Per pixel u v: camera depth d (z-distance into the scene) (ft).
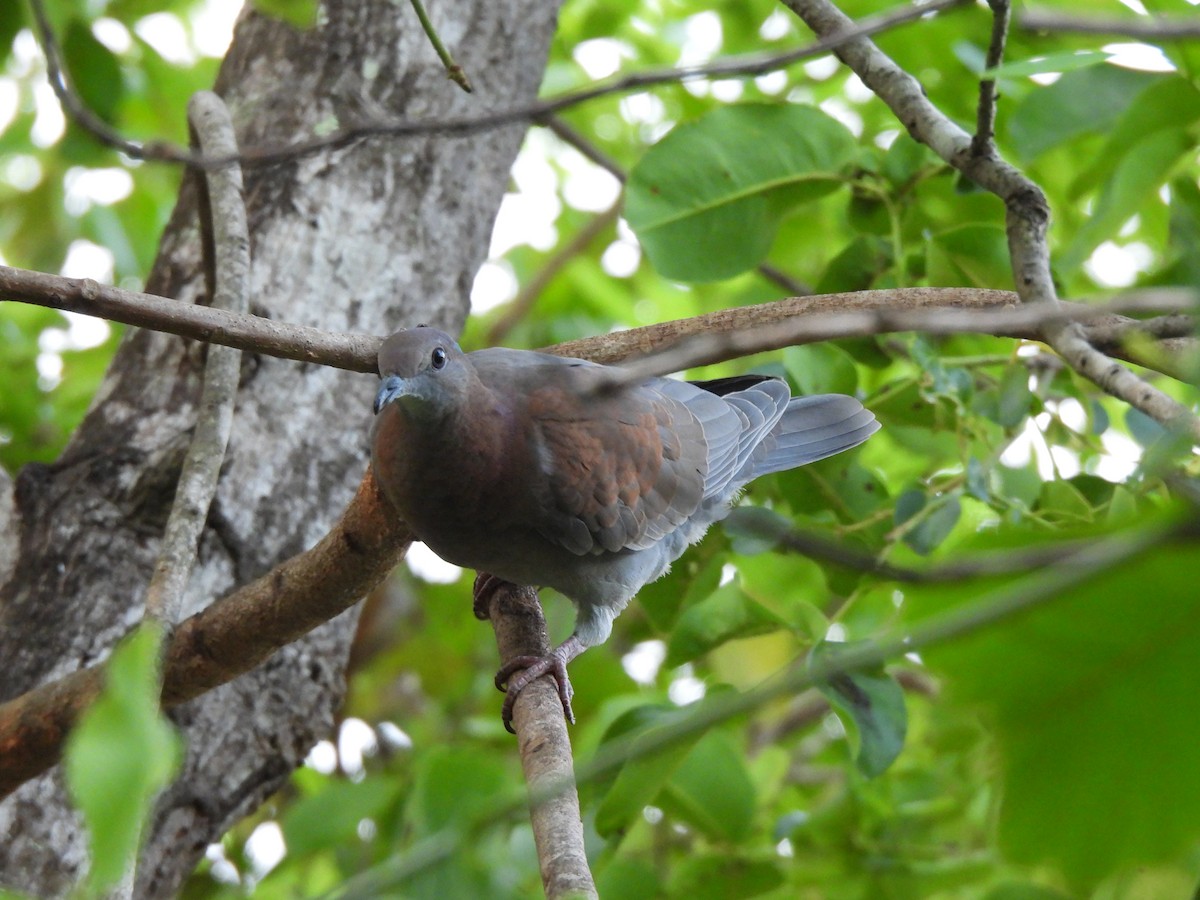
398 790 26.99
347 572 23.94
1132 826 6.01
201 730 26.81
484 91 32.65
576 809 17.89
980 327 10.62
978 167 21.89
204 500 22.04
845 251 31.14
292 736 28.14
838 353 31.27
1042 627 5.88
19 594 26.12
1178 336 18.93
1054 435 30.17
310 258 29.76
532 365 27.58
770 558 39.83
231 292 25.34
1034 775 6.09
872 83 24.38
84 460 27.40
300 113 30.89
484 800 17.56
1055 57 18.71
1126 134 23.81
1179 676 5.80
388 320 30.40
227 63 32.71
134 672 6.82
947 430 30.86
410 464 24.29
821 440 31.19
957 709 6.14
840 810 32.91
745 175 29.04
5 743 22.85
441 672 44.57
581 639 28.73
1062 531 6.91
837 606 37.52
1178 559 5.57
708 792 29.53
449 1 32.68
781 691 7.02
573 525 27.09
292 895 30.40
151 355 28.78
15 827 24.64
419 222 31.17
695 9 45.62
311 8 17.63
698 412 30.96
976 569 6.46
